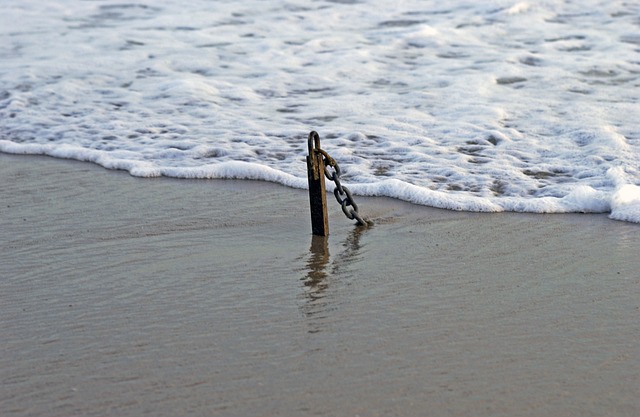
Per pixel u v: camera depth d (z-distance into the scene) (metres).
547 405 6.89
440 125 17.00
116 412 6.83
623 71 20.53
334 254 10.73
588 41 23.50
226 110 18.77
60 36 25.77
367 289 9.51
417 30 25.08
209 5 29.39
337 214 12.51
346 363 7.63
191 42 24.80
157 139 16.94
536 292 9.38
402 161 15.06
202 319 8.67
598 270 10.07
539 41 23.72
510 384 7.24
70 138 17.28
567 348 7.94
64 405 6.95
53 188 14.12
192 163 15.45
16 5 29.91
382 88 20.00
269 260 10.52
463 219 12.23
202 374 7.45
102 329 8.45
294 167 14.95
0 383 7.33
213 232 11.71
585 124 16.53
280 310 8.90
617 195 12.41
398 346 7.98
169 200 13.34
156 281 9.80
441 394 7.07
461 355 7.79
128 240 11.37
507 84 19.78
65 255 10.76
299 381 7.30
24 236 11.57
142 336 8.26
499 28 25.20
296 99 19.45
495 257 10.59
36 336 8.29
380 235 11.51
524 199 12.87
